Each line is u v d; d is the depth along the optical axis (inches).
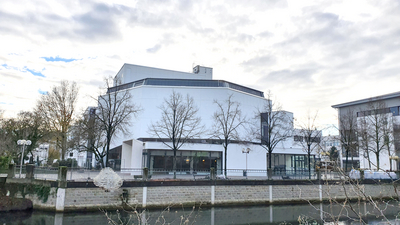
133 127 1768.0
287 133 1731.1
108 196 1029.2
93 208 1002.1
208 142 1737.2
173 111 1608.0
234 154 1700.3
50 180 1010.7
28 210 1006.4
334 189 1307.8
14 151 1683.1
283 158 1914.4
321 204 1261.1
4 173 1127.0
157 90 1796.3
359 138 2033.7
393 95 2192.4
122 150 1787.6
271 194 1243.2
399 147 1905.8
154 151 1625.2
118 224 893.2
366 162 2222.0
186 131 1680.6
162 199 1098.1
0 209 972.6
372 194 1326.3
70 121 1833.2
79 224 893.8
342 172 339.0
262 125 1886.1
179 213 1064.8
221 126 1713.8
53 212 972.6
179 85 1870.1
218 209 1143.6
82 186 1003.9
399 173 1428.4
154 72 2220.7
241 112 1822.1
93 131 1457.9
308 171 1438.2
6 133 1790.1
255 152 1768.0
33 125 1804.9
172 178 1201.4
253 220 1010.1
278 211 1150.3
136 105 1779.0
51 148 2551.7
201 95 1801.2
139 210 1051.3
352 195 1326.3
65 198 981.8
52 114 1804.9
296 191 1277.1
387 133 1750.7
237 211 1132.5
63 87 1847.9
